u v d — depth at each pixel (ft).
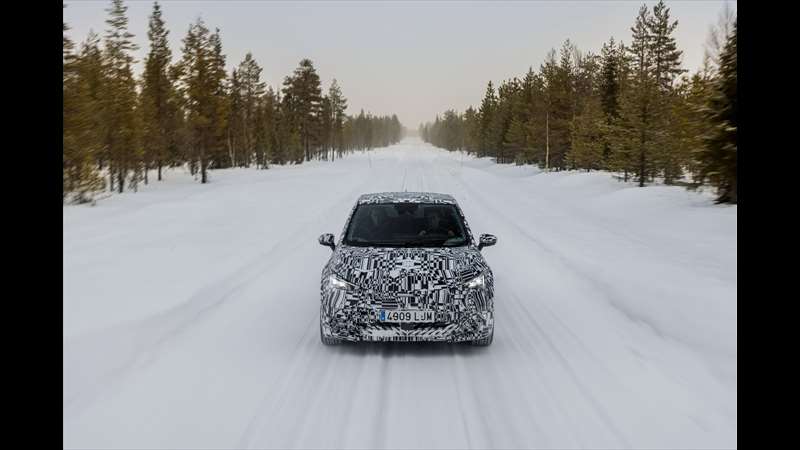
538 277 26.76
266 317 19.76
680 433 11.36
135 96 106.22
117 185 106.22
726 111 51.88
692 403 12.78
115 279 25.03
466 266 16.02
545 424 11.75
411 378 14.26
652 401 12.91
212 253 32.40
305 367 14.99
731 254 30.73
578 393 13.37
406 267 15.69
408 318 15.03
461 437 11.15
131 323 18.54
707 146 53.83
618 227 45.11
